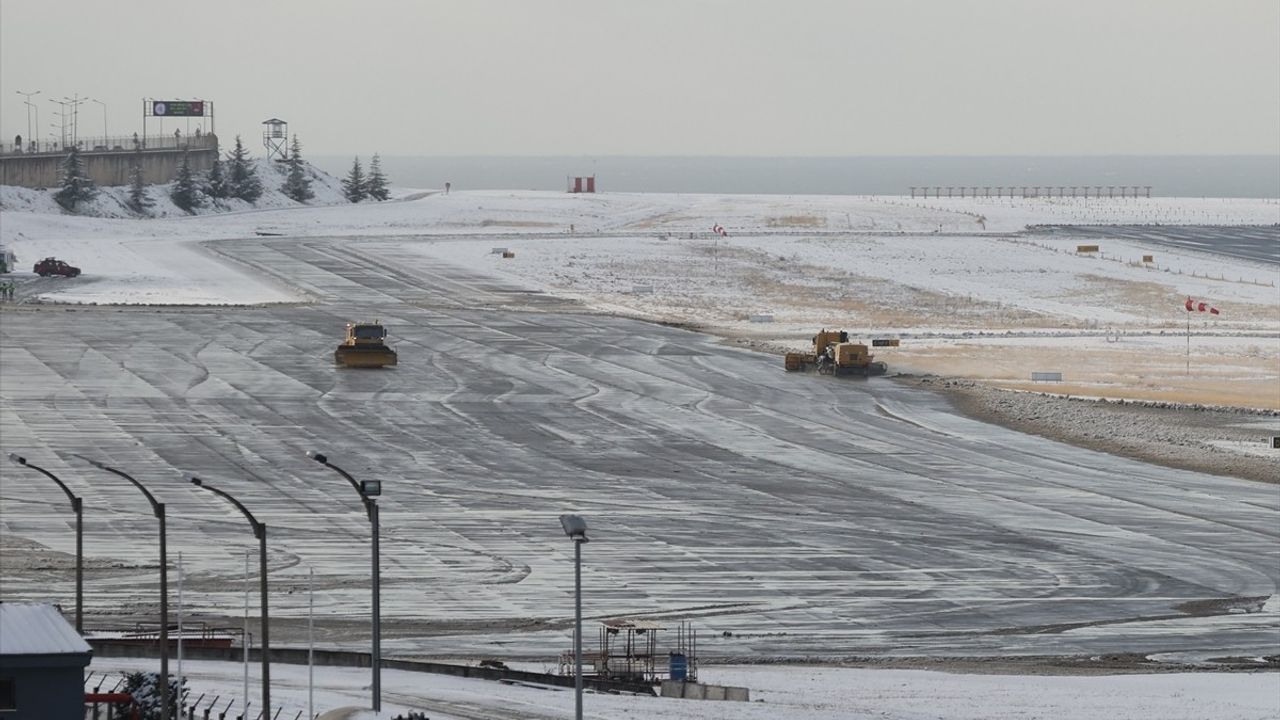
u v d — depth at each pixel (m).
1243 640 166.62
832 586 184.88
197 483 111.81
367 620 165.88
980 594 183.00
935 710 130.25
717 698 135.12
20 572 180.62
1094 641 165.12
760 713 126.56
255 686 131.75
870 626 169.12
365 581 181.62
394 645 156.50
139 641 147.38
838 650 159.75
